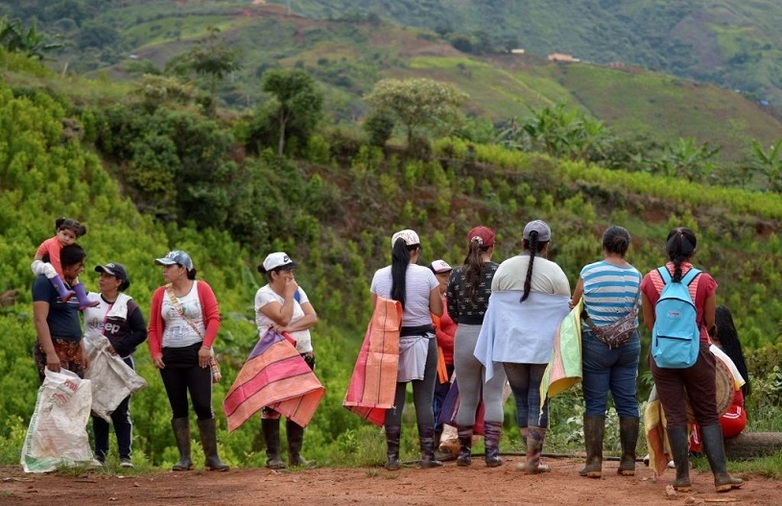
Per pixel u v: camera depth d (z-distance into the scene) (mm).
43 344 8406
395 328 8516
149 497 6941
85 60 103625
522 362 7941
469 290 8492
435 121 36438
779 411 11320
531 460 7988
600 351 7609
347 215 33375
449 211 35500
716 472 6805
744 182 52250
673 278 6988
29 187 25141
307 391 8750
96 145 29578
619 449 11016
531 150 48312
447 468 8633
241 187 30266
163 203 28781
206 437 8828
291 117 34000
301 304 9203
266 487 7523
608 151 48594
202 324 8773
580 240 34688
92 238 23750
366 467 9086
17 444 12438
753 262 39094
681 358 6754
